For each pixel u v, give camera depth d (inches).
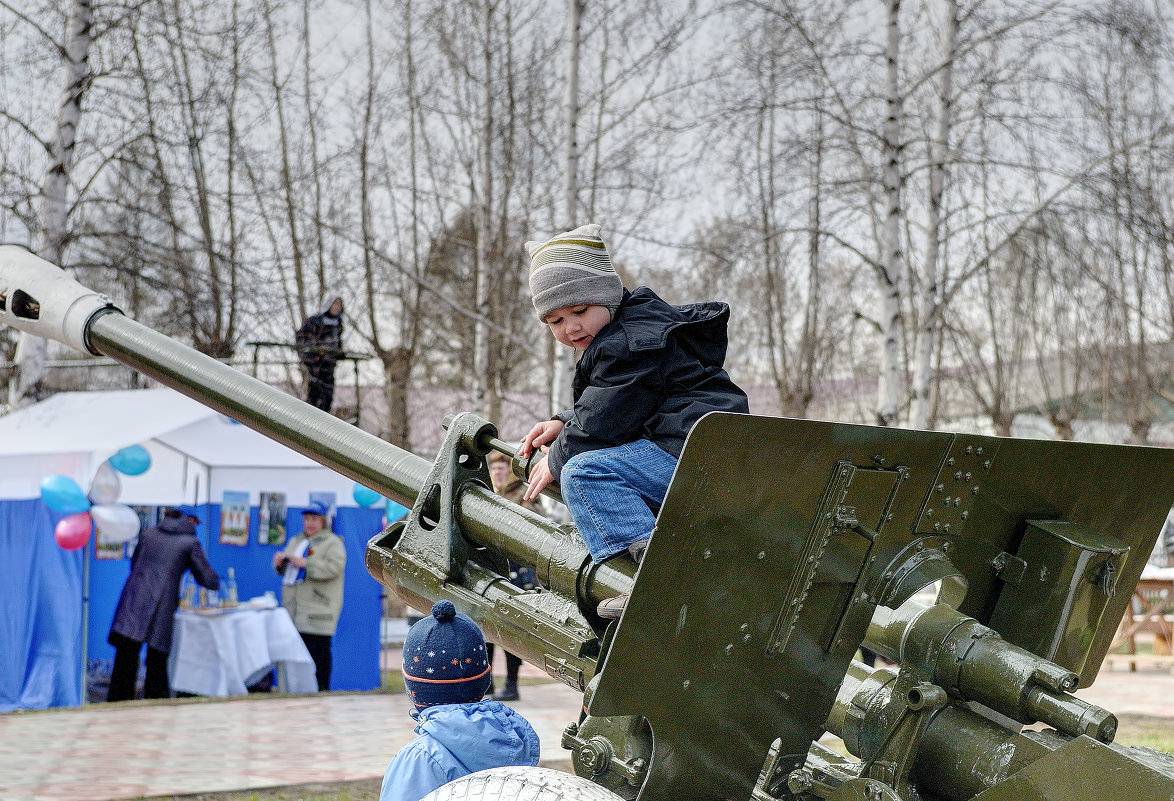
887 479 92.5
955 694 100.7
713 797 98.3
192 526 379.2
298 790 233.1
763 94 525.0
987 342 936.9
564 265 102.3
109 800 221.3
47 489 335.3
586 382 103.7
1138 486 114.8
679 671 88.8
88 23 475.8
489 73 635.5
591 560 100.9
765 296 800.9
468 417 118.0
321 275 681.0
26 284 156.1
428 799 89.2
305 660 391.5
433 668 105.0
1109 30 500.1
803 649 96.0
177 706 350.3
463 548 116.0
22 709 339.3
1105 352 812.6
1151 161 494.3
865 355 841.5
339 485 414.3
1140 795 78.5
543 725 316.5
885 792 92.9
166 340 149.2
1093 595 108.3
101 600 402.9
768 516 86.4
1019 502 105.9
